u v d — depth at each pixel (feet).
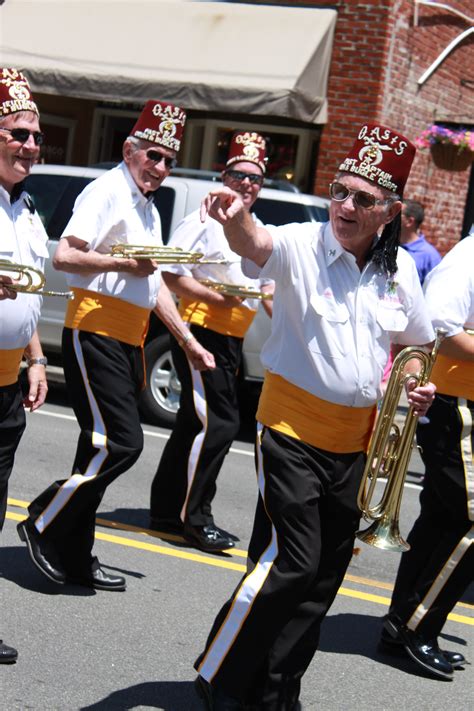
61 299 34.27
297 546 12.54
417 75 45.80
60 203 34.40
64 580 17.54
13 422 14.76
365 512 13.52
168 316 20.31
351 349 12.80
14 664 14.75
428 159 47.21
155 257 17.51
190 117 50.39
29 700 13.74
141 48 45.24
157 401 33.14
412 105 45.88
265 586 12.53
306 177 47.32
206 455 21.06
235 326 21.18
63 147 52.60
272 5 45.57
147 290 17.89
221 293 20.99
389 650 16.76
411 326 13.69
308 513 12.63
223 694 12.78
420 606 16.10
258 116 48.44
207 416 21.03
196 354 20.33
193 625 16.98
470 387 16.10
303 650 13.19
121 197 17.81
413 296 13.48
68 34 46.68
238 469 29.14
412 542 16.65
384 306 13.07
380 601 19.66
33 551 17.44
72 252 17.33
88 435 17.56
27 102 14.33
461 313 15.66
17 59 45.80
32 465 26.21
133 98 43.83
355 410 12.97
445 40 47.11
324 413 12.85
